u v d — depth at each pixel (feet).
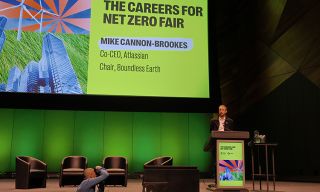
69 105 27.84
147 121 34.01
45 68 26.89
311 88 25.34
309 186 21.99
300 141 25.96
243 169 15.28
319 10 24.67
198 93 27.84
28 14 27.30
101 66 27.17
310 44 25.35
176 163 33.86
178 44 28.02
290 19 27.07
